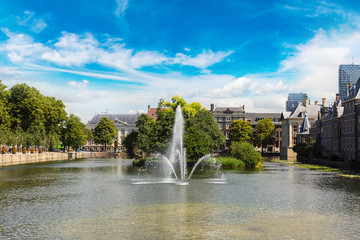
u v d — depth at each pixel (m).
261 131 165.75
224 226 25.25
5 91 98.69
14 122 105.25
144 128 99.06
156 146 83.88
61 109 132.12
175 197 37.34
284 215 28.80
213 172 69.19
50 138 118.69
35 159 115.00
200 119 91.81
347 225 25.69
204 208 31.47
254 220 27.06
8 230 23.98
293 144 153.50
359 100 84.38
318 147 105.62
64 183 49.66
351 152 87.38
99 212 29.62
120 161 113.25
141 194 39.38
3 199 35.91
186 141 79.69
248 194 39.62
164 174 64.44
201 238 22.38
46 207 31.69
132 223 25.95
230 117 189.50
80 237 22.47
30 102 106.38
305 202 34.69
